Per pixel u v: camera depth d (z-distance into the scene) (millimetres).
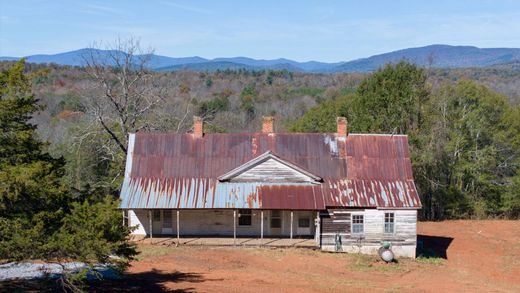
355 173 34625
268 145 35750
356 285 25844
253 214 35125
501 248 37219
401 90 48719
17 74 17609
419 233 42438
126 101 42312
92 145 46281
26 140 18125
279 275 27297
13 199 15922
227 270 27891
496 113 54781
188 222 35156
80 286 18906
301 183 34062
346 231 33250
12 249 15359
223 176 33938
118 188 42906
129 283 24516
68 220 16703
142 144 35688
